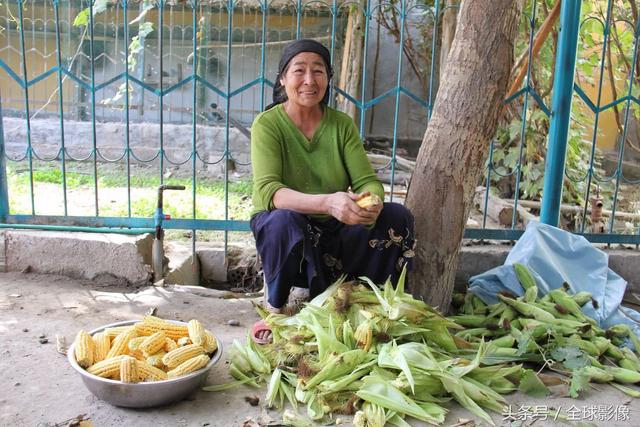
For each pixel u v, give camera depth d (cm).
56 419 229
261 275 466
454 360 259
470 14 316
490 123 321
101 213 578
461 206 327
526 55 497
